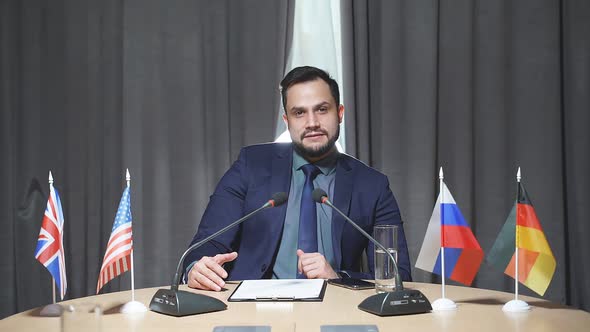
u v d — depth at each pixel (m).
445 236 1.71
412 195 3.07
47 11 3.17
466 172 3.09
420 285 1.93
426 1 3.09
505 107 3.11
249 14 3.11
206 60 3.14
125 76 3.11
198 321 1.46
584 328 1.38
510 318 1.47
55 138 3.16
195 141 3.11
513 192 3.08
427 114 3.07
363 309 1.55
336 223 2.29
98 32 3.16
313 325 1.41
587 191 3.03
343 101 3.07
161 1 3.13
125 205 1.72
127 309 1.58
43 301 3.15
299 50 3.14
